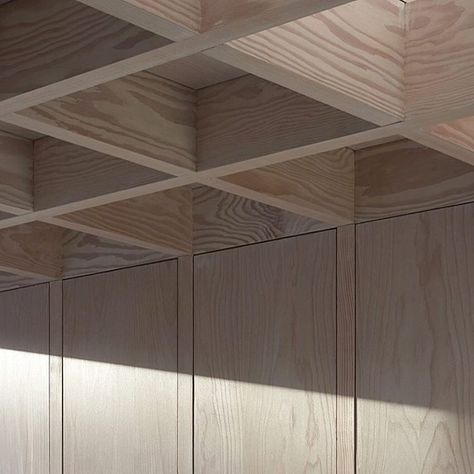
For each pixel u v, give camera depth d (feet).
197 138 9.69
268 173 10.37
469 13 8.25
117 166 10.38
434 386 10.33
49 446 14.02
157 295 12.97
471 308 10.19
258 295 11.91
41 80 7.86
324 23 7.93
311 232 11.55
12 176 10.87
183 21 6.81
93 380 13.60
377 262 10.96
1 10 8.20
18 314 14.69
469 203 10.35
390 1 8.52
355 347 11.00
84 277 13.88
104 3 6.50
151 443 12.77
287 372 11.53
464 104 8.20
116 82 9.13
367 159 11.19
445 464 10.14
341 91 8.00
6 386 14.74
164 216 12.35
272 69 7.55
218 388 12.16
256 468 11.66
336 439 11.00
